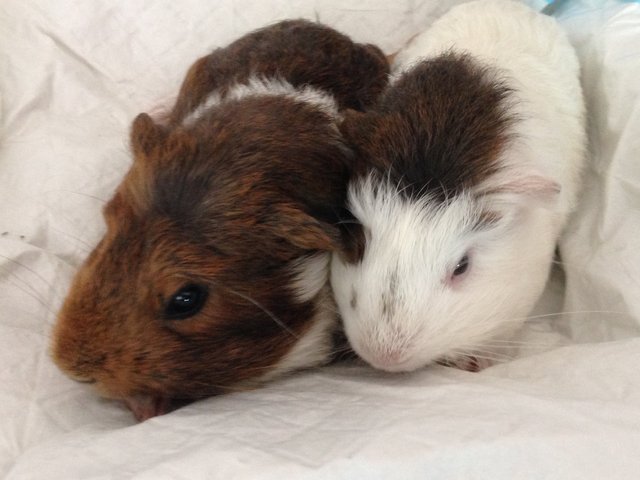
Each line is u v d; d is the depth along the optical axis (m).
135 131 0.14
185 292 0.13
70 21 0.22
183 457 0.10
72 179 0.20
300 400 0.13
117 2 0.23
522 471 0.10
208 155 0.13
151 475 0.10
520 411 0.11
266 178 0.14
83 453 0.11
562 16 0.23
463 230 0.14
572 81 0.20
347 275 0.14
